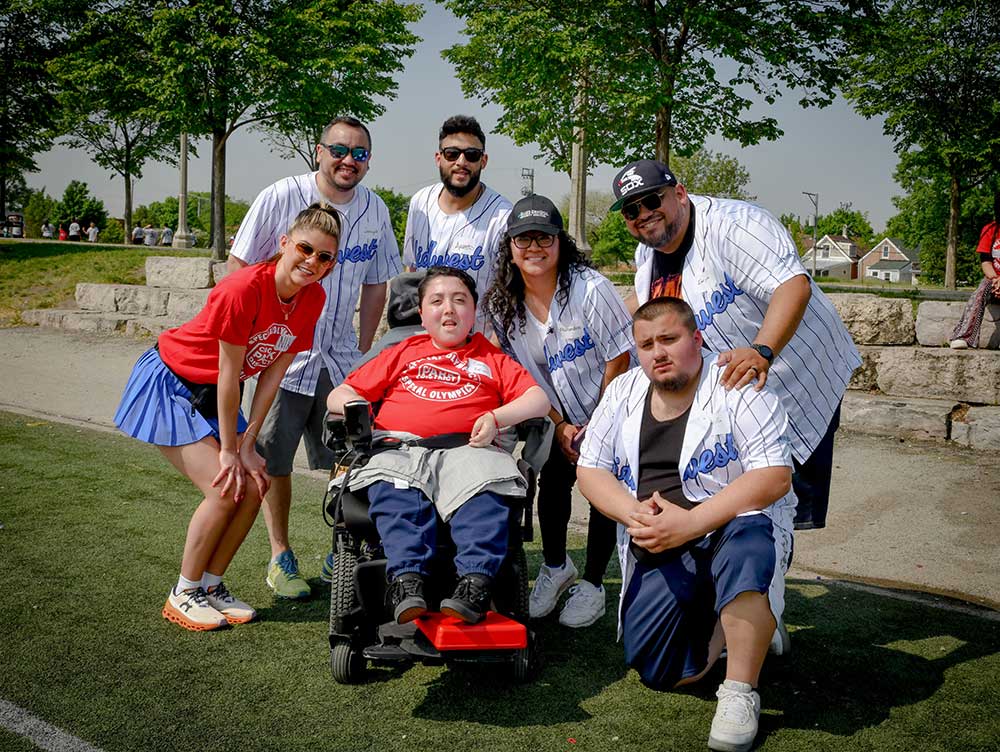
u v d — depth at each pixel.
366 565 3.09
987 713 2.97
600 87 13.97
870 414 7.20
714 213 3.38
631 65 13.48
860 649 3.50
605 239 54.09
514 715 2.95
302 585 4.01
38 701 2.92
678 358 2.99
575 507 5.64
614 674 3.30
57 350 11.42
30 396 8.72
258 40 18.44
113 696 2.98
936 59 24.52
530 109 14.74
